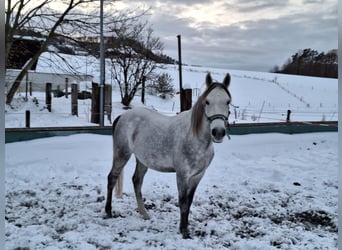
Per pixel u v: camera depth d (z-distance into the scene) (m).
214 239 3.78
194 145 3.57
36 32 11.45
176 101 21.28
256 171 6.73
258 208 4.86
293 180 6.26
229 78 3.72
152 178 6.08
